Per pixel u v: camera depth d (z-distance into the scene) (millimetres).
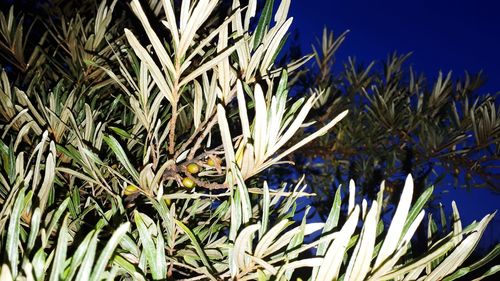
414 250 720
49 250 332
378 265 274
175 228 352
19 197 250
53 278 228
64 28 629
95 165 377
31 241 251
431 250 314
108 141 336
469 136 901
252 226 270
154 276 266
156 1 641
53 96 429
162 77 318
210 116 360
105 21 580
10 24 636
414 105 1083
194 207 388
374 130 1013
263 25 358
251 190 368
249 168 313
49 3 837
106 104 547
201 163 359
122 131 387
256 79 369
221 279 312
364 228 260
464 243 294
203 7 300
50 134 422
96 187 423
